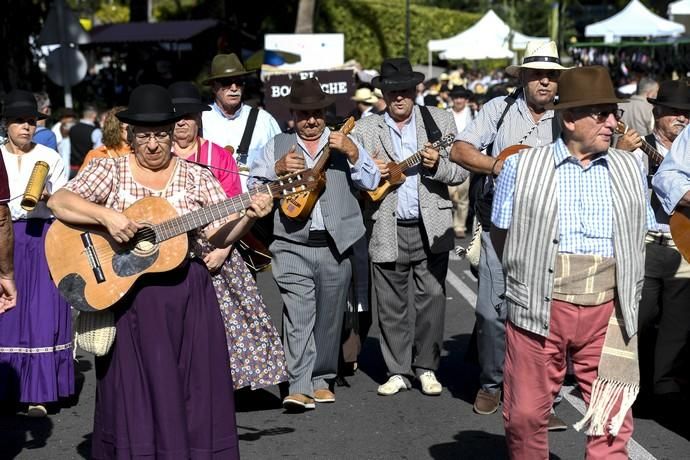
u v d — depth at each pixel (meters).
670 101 8.01
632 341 5.60
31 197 6.80
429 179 8.77
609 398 5.59
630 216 5.56
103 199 6.09
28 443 7.88
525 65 7.75
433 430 8.01
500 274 8.16
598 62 35.56
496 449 7.54
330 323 8.64
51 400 8.52
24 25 23.41
